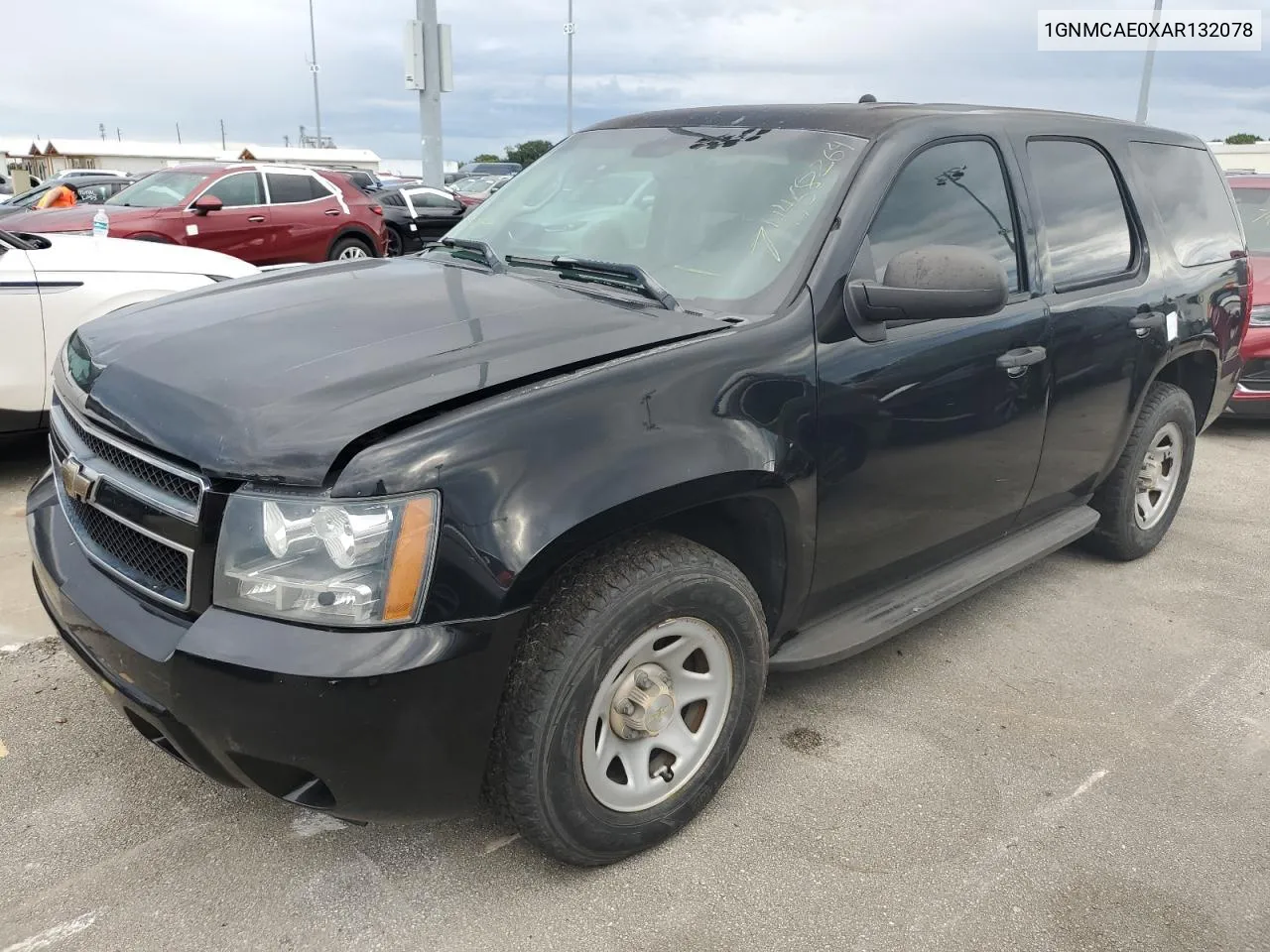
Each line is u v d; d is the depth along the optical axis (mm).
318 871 2352
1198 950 2236
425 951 2129
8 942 2100
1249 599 4195
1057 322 3330
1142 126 4219
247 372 2172
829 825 2598
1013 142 3340
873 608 3062
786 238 2695
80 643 2188
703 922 2242
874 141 2881
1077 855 2525
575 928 2209
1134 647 3727
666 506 2166
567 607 2117
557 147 3699
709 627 2396
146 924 2168
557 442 2035
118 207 10766
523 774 2119
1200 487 5848
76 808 2529
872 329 2674
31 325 4863
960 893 2369
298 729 1867
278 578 1874
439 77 15453
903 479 2832
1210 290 4297
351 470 1876
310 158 47062
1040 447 3387
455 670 1928
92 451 2289
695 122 3324
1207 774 2910
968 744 3012
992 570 3406
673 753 2455
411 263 3174
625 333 2371
